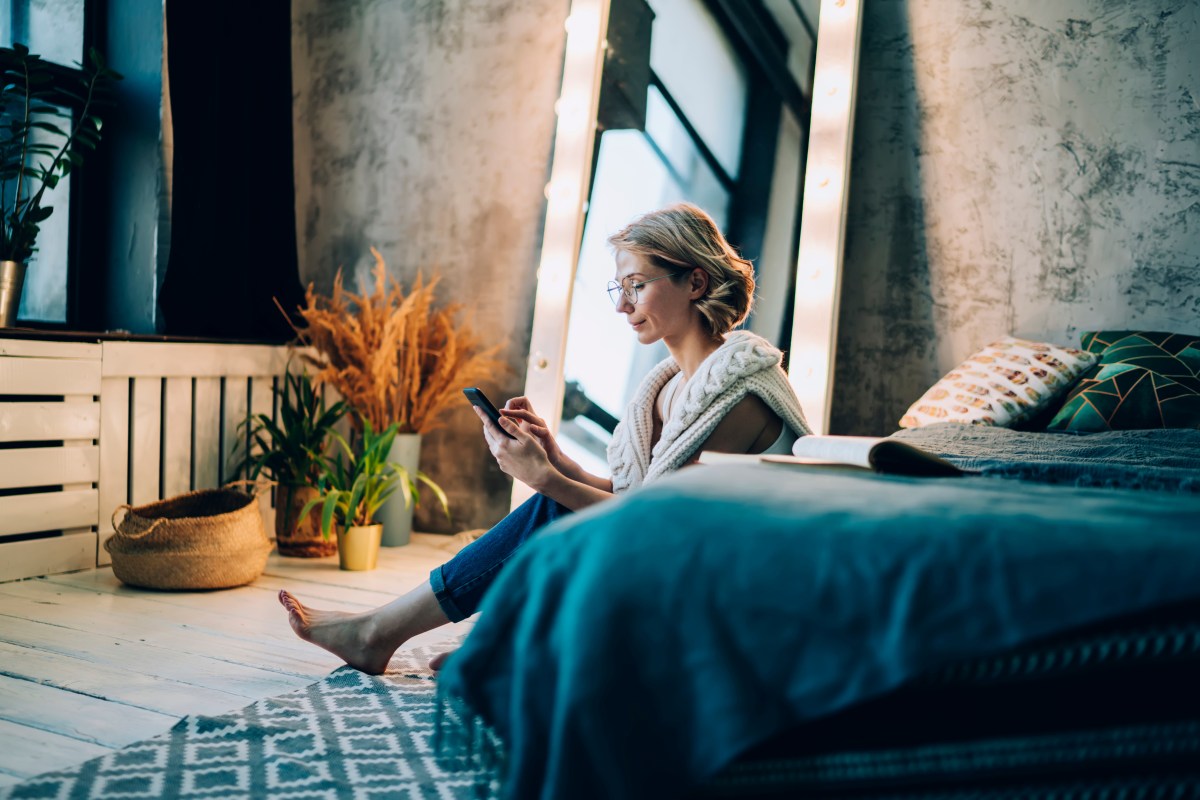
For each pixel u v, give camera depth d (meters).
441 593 2.02
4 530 2.93
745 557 0.88
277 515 3.55
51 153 3.55
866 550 0.86
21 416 2.95
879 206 3.38
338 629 2.11
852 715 0.86
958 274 3.28
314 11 4.30
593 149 3.62
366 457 3.28
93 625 2.51
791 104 3.27
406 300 3.64
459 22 4.03
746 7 3.39
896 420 3.37
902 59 3.34
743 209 3.30
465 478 4.01
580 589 0.90
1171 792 0.81
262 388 3.79
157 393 3.38
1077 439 2.24
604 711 0.85
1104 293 3.08
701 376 1.75
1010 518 0.89
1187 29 2.95
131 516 2.97
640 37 3.59
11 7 3.53
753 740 0.82
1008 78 3.19
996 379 2.81
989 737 0.84
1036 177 3.16
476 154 4.00
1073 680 0.83
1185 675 0.81
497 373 3.96
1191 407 2.48
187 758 1.64
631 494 1.04
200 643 2.38
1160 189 3.00
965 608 0.81
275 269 4.16
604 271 3.53
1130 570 0.80
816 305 3.14
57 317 3.72
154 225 3.72
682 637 0.86
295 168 4.34
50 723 1.81
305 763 1.63
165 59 3.61
